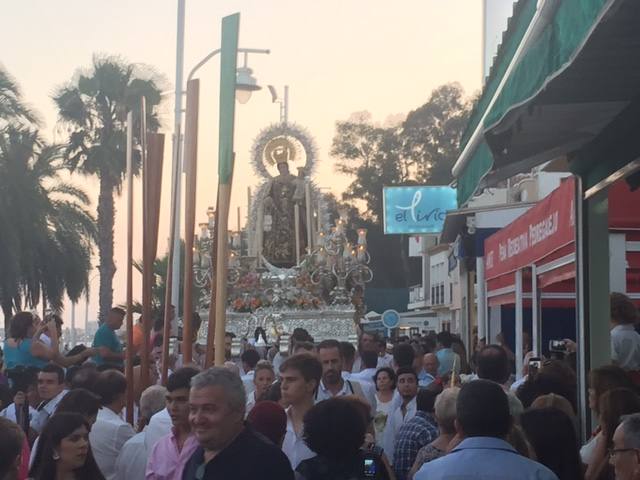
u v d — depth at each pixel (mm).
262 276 34312
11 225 36688
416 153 73938
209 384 5281
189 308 9148
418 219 34469
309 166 39094
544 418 6250
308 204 38562
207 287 32250
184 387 6922
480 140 8922
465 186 9914
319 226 38656
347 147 74625
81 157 46656
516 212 22484
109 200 47062
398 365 12586
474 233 22594
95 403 7609
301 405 7418
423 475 5445
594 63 7555
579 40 5348
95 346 13250
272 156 39094
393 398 10562
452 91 74250
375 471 5914
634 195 12086
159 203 9453
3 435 5215
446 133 73562
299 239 38312
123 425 8227
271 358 19938
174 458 6879
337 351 9656
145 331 9477
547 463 6180
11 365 12633
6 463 5223
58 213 40062
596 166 10406
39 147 40062
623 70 7762
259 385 10078
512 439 6039
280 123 39156
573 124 9883
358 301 34562
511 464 5348
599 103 9086
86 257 41375
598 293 10719
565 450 6188
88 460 6594
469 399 5535
